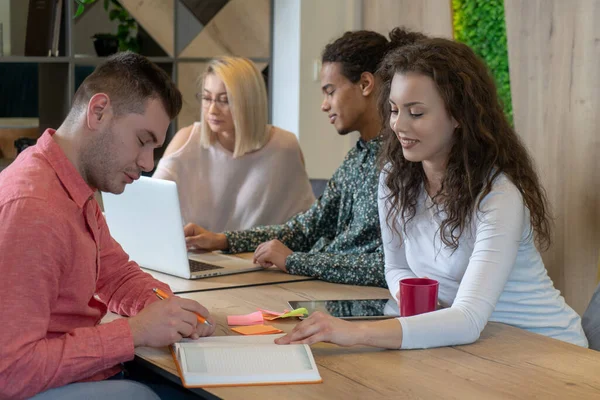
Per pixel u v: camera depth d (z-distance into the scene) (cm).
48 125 392
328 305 186
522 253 178
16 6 377
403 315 166
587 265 317
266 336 159
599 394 128
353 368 141
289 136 299
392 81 177
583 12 309
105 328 144
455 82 170
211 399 129
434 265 186
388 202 196
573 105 316
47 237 135
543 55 326
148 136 153
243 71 285
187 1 420
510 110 351
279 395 128
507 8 338
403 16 407
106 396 141
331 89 237
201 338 156
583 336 185
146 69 153
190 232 251
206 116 289
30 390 133
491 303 159
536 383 133
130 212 223
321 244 245
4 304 131
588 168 312
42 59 370
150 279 184
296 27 426
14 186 138
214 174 292
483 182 171
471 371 140
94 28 399
